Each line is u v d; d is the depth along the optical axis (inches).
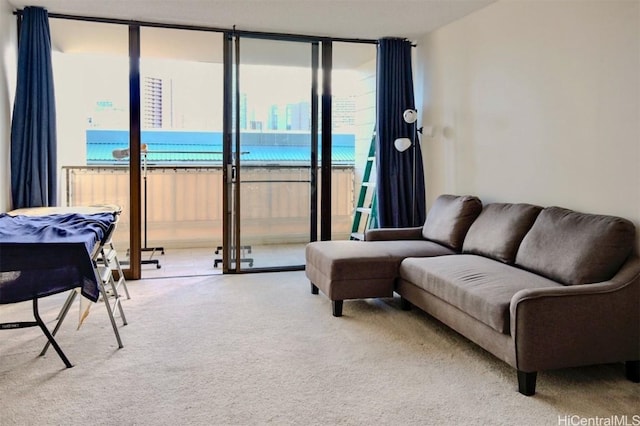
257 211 197.0
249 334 124.5
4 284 96.7
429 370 103.8
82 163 236.1
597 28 117.5
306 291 166.9
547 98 134.1
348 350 114.6
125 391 93.0
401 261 142.6
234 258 195.0
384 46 197.0
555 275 108.9
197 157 258.5
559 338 92.3
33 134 161.2
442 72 185.5
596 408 88.2
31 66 161.0
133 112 178.5
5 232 103.0
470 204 153.6
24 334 122.3
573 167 125.6
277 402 89.4
